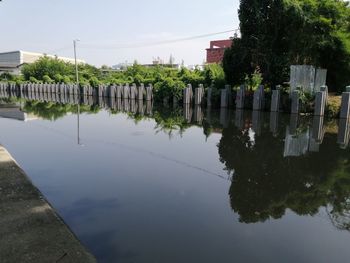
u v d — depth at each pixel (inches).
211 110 787.4
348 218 197.5
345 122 559.5
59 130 513.3
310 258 152.6
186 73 1015.0
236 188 246.7
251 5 740.0
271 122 584.7
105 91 1237.7
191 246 159.9
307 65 666.8
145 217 191.8
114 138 446.9
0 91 1846.7
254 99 712.4
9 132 489.1
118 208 204.7
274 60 719.7
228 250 157.4
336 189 248.2
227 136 464.4
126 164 309.9
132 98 1119.6
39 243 150.4
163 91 989.2
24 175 246.1
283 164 315.3
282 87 709.3
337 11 665.6
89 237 166.7
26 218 175.3
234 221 189.0
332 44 653.3
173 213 198.4
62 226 168.4
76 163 311.7
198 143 415.2
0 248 145.2
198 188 245.6
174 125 572.7
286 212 205.2
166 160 327.0
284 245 163.8
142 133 489.4
